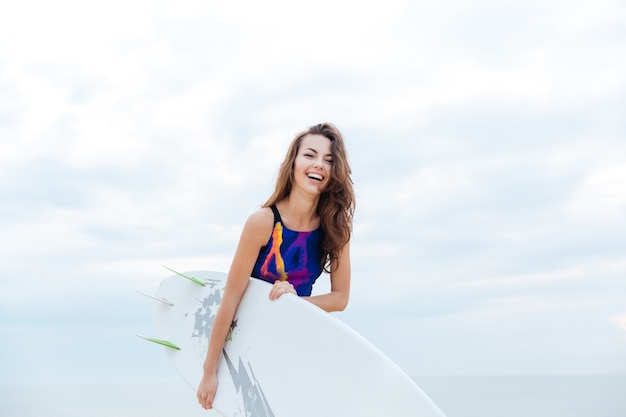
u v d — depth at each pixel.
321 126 1.74
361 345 1.46
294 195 1.72
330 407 1.43
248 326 1.67
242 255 1.68
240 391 1.62
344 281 1.84
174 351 1.92
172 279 2.06
